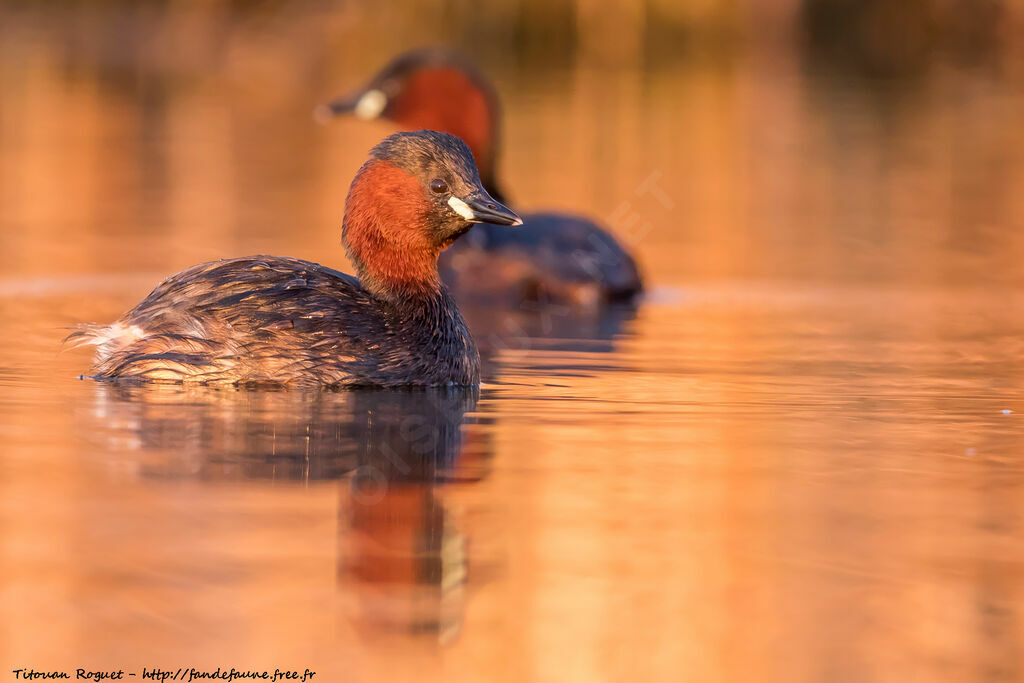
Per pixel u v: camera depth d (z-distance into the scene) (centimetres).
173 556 754
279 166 3175
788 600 718
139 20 5222
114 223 2380
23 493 858
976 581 746
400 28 4900
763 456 1001
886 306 1819
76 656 638
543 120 3881
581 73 4931
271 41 4925
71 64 4766
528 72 4888
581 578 741
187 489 877
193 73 4756
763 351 1489
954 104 4466
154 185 2839
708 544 799
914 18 5638
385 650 653
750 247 2319
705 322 1700
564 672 636
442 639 666
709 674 636
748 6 5512
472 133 2053
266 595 706
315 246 2173
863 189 2998
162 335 1169
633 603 712
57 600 693
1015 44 5638
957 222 2617
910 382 1310
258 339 1158
